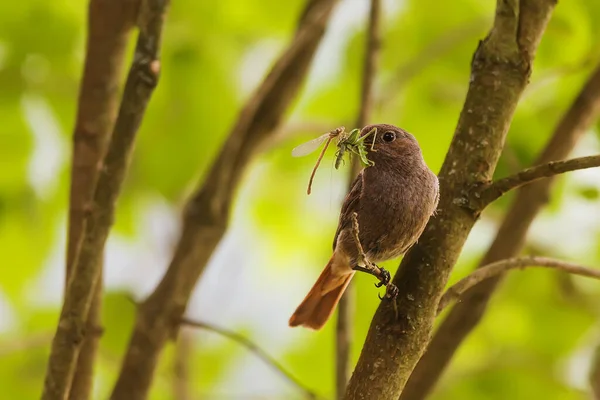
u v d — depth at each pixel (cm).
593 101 869
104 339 1111
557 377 1162
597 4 1022
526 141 1080
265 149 1007
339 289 799
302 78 1025
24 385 1137
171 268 928
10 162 1086
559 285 1197
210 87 1132
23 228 1111
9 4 1084
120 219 1148
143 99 635
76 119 812
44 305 1174
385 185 726
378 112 1095
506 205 1064
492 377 1157
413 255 582
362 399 557
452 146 609
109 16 803
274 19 1163
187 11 1133
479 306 809
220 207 955
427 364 803
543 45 1080
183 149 1139
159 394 1165
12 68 1076
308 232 1309
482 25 1084
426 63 1073
